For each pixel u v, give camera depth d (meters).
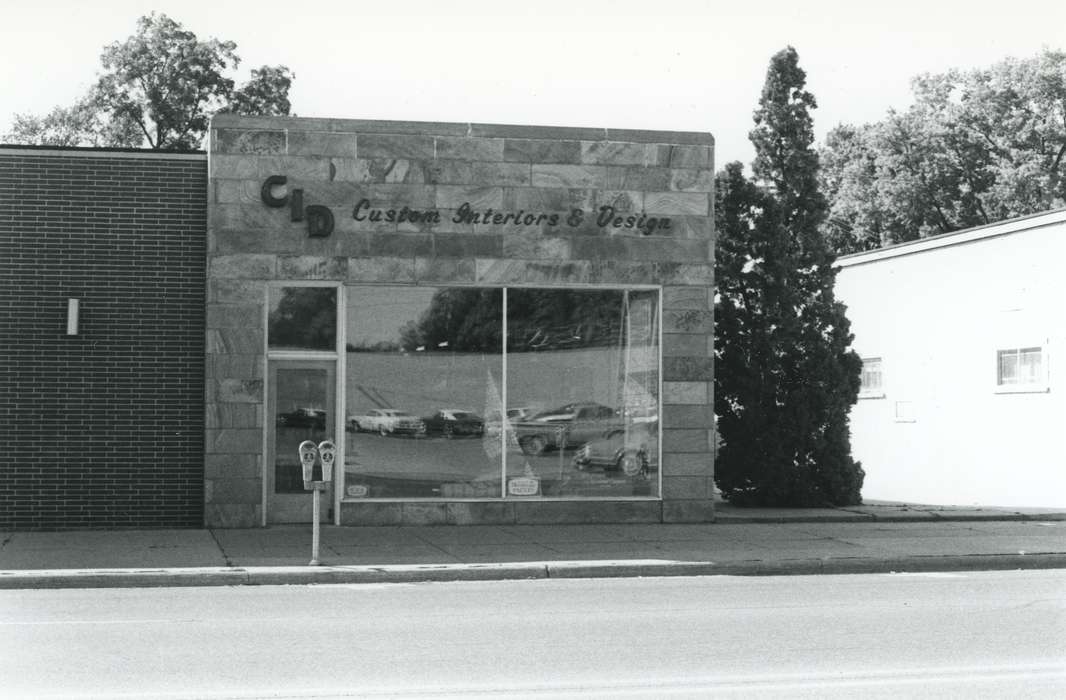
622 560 16.55
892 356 31.81
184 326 19.81
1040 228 27.56
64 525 19.41
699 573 16.28
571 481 20.78
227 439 19.52
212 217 19.56
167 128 44.06
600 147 20.81
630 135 20.92
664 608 13.05
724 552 17.42
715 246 23.70
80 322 19.50
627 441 20.97
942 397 30.20
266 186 19.72
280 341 20.00
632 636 11.20
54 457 19.42
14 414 19.33
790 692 8.77
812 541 18.73
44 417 19.42
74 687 8.91
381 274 20.09
